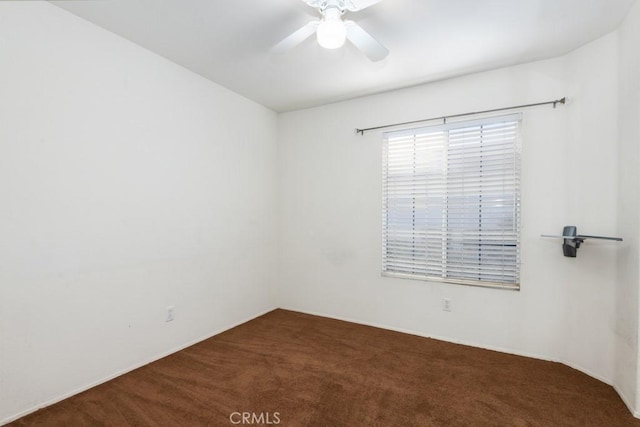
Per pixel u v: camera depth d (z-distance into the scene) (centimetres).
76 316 198
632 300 186
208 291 292
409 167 302
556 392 203
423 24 200
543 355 247
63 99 191
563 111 236
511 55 238
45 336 185
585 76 221
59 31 188
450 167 282
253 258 346
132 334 230
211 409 186
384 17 193
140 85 233
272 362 244
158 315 248
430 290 293
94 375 208
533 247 248
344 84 296
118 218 220
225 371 229
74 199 196
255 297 350
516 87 254
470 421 177
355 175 331
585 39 216
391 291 312
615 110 204
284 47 195
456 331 281
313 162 358
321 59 249
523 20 195
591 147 218
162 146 250
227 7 186
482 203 269
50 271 186
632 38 185
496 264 265
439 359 249
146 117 238
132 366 229
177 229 262
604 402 192
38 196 181
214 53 243
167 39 223
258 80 289
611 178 206
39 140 181
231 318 318
